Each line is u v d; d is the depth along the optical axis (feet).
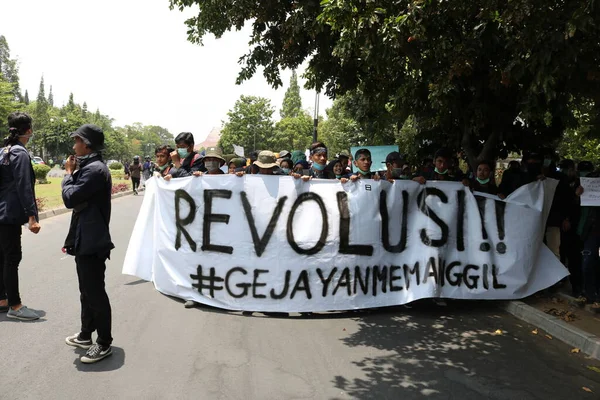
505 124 22.57
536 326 16.14
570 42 13.66
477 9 16.62
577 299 17.67
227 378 11.32
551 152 23.73
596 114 22.79
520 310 17.15
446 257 17.89
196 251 16.93
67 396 10.18
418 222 17.95
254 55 24.27
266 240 16.75
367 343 14.08
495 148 26.17
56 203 50.01
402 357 13.15
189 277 16.94
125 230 34.19
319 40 21.56
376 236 17.33
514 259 18.13
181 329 14.48
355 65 24.17
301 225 16.88
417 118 27.99
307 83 26.55
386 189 17.67
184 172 19.26
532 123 24.18
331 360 12.69
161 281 17.43
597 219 17.25
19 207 14.21
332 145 106.42
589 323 15.66
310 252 16.79
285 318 16.11
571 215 19.54
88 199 11.57
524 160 23.89
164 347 13.03
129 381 10.94
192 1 22.22
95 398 10.13
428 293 17.35
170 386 10.79
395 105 24.68
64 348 12.67
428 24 15.99
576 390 11.51
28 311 14.69
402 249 17.74
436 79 19.16
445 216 18.02
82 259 11.64
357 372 12.04
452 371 12.35
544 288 18.44
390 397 10.82
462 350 13.85
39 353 12.30
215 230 16.89
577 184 20.56
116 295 17.87
